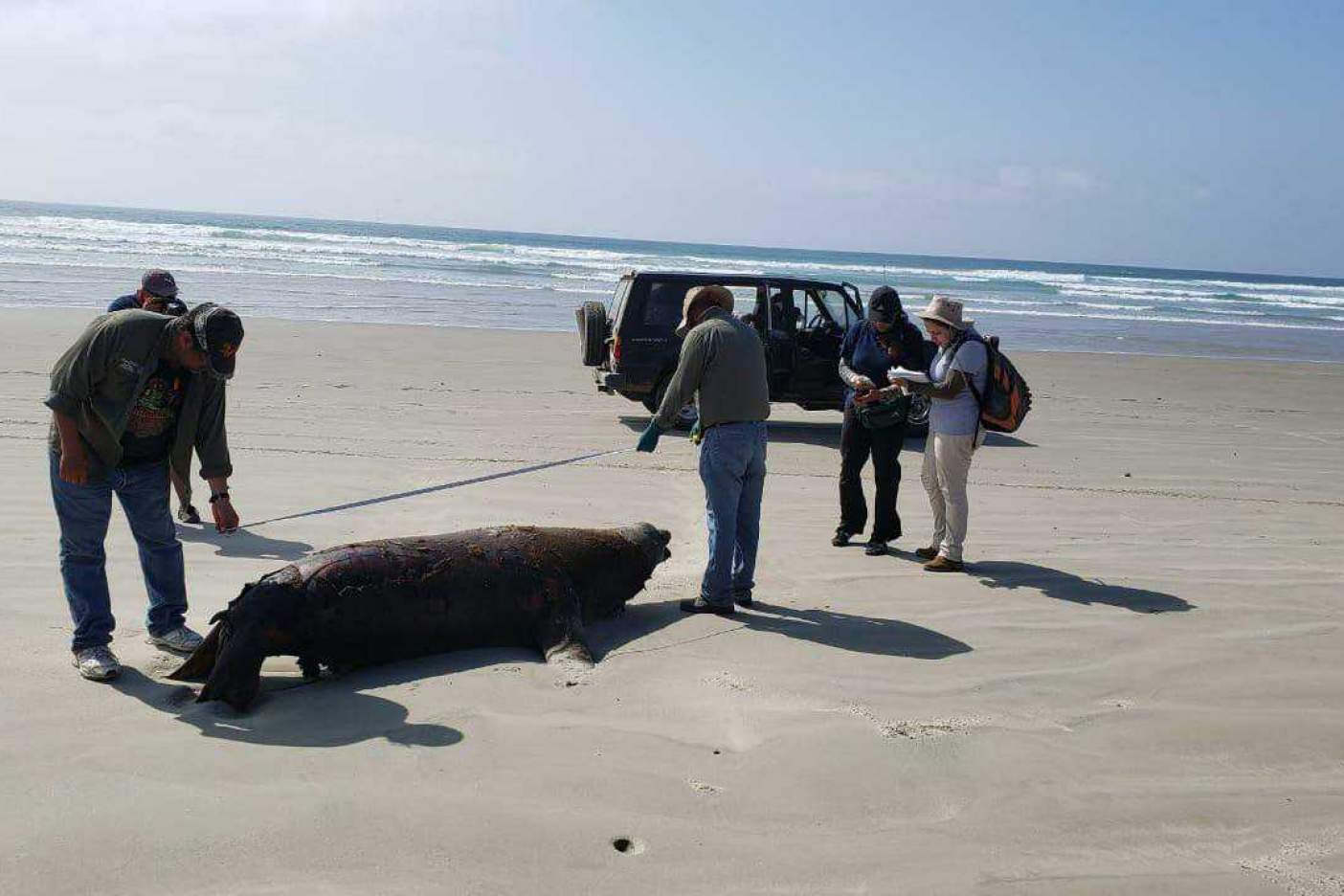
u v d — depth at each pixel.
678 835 3.43
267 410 13.09
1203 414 17.41
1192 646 5.45
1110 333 36.22
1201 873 3.32
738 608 6.00
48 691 4.52
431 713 4.35
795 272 64.94
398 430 12.27
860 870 3.26
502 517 8.23
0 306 23.36
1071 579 6.79
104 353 4.51
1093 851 3.44
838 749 4.09
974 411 6.84
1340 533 8.56
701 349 5.73
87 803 3.51
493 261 57.09
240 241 60.25
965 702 4.66
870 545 7.47
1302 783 3.97
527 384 16.98
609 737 4.13
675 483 9.89
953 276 72.50
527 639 5.35
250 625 4.54
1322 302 64.94
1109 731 4.38
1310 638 5.62
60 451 4.66
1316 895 3.21
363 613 4.82
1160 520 8.95
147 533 4.97
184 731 4.16
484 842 3.32
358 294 33.34
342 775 3.76
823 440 13.30
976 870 3.29
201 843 3.26
